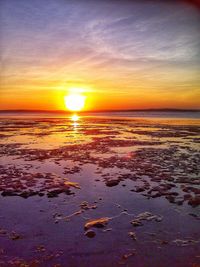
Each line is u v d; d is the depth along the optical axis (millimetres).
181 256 4207
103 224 5281
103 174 8992
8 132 26797
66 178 8531
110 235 4887
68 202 6473
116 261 4113
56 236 4852
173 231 5004
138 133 25250
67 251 4375
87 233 4918
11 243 4605
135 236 4840
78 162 11039
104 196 6883
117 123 45312
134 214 5773
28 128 33031
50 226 5238
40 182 8047
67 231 5043
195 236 4809
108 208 6102
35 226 5234
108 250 4406
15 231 5027
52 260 4133
